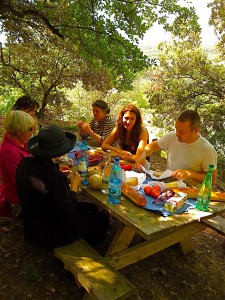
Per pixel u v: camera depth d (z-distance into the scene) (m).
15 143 2.51
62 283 2.23
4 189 2.59
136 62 5.86
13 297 2.06
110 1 5.44
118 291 1.70
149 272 2.54
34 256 2.45
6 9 5.45
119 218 1.93
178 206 2.02
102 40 5.71
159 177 2.59
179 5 5.80
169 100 10.55
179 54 10.20
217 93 10.23
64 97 12.01
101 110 3.86
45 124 8.73
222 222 2.54
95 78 10.30
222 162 8.73
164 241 2.37
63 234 2.07
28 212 1.97
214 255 2.99
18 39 8.48
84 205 2.55
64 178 1.97
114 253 2.26
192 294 2.39
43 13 5.94
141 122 3.26
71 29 5.79
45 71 10.28
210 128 10.10
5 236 2.64
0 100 12.00
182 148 2.77
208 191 2.04
